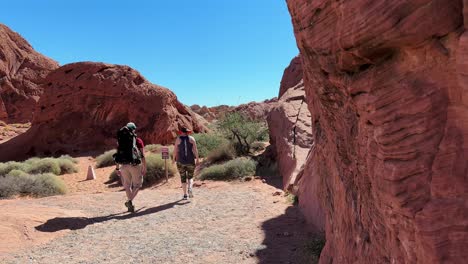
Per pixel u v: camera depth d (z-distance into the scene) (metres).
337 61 2.41
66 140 25.98
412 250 1.82
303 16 2.77
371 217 2.47
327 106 3.16
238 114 17.97
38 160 20.58
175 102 27.98
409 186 1.80
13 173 15.70
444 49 1.70
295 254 5.17
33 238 6.23
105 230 6.81
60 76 27.91
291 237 5.96
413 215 1.76
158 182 13.77
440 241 1.66
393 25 1.76
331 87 2.85
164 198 9.70
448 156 1.69
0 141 37.06
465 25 1.61
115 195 10.28
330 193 3.92
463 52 1.59
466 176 1.65
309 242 5.51
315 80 3.19
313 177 7.24
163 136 24.86
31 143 25.94
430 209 1.69
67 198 9.94
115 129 26.14
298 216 7.16
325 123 3.44
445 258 1.65
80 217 7.65
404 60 1.87
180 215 7.73
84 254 5.57
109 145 25.59
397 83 1.89
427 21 1.67
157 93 26.70
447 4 1.64
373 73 2.05
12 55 52.12
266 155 14.31
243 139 17.12
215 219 7.32
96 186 14.65
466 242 1.62
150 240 6.15
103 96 26.86
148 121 25.69
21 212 7.48
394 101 1.90
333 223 3.74
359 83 2.20
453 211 1.65
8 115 48.94
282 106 14.19
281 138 12.64
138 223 7.23
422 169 1.76
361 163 2.48
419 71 1.80
